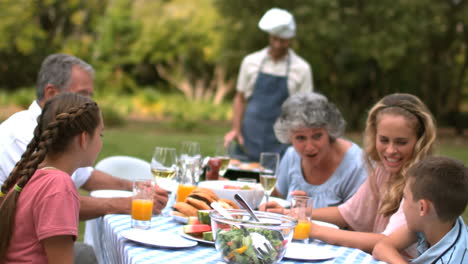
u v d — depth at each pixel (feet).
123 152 34.24
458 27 64.64
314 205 9.34
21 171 5.44
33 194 5.28
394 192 7.22
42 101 8.75
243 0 58.23
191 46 89.81
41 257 5.27
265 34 57.82
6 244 5.31
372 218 8.10
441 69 68.33
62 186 5.28
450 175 5.60
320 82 65.10
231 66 62.64
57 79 8.63
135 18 87.40
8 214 5.29
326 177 9.41
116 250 5.95
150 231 6.15
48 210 5.19
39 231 5.16
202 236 5.99
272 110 16.39
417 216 5.81
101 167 11.02
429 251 5.76
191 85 103.30
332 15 52.95
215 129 63.98
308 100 8.94
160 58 90.94
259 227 4.85
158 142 42.93
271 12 16.19
